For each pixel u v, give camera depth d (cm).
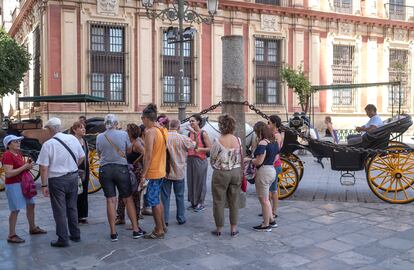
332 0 2577
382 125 920
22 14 2355
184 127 1009
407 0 2866
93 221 748
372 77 2727
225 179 643
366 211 802
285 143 942
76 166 621
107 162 633
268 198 684
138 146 689
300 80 2186
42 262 555
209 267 533
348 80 2658
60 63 1906
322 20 2544
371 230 680
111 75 2025
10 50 1945
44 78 1928
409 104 2870
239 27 2305
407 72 2861
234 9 2281
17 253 587
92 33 1983
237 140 653
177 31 1493
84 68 1950
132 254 581
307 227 700
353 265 537
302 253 580
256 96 2377
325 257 564
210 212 807
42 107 1959
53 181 600
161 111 2116
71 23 1919
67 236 611
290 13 2431
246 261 553
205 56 2220
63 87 1909
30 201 660
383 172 905
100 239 645
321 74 2550
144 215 792
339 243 619
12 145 620
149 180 638
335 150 905
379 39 2753
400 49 2834
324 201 891
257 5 2325
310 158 1655
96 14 1964
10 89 1977
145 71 2075
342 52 2655
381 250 589
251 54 2342
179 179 707
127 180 638
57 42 1902
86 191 726
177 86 2183
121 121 2020
